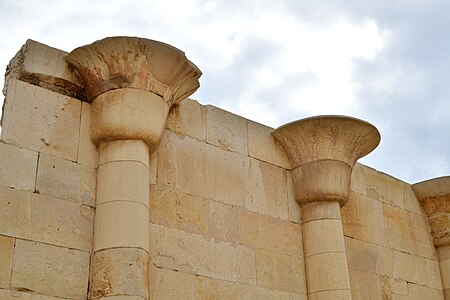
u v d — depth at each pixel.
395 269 10.66
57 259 6.77
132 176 7.26
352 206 10.49
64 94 7.64
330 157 9.52
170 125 8.50
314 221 9.33
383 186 11.31
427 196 11.86
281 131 9.61
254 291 8.44
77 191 7.22
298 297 8.90
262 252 8.77
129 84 7.59
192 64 7.92
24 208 6.75
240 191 8.91
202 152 8.70
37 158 7.07
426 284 11.10
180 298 7.64
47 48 7.68
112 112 7.46
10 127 7.00
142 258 6.94
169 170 8.23
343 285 8.92
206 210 8.39
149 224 7.67
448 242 11.59
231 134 9.19
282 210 9.30
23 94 7.25
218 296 8.03
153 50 7.57
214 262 8.17
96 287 6.76
